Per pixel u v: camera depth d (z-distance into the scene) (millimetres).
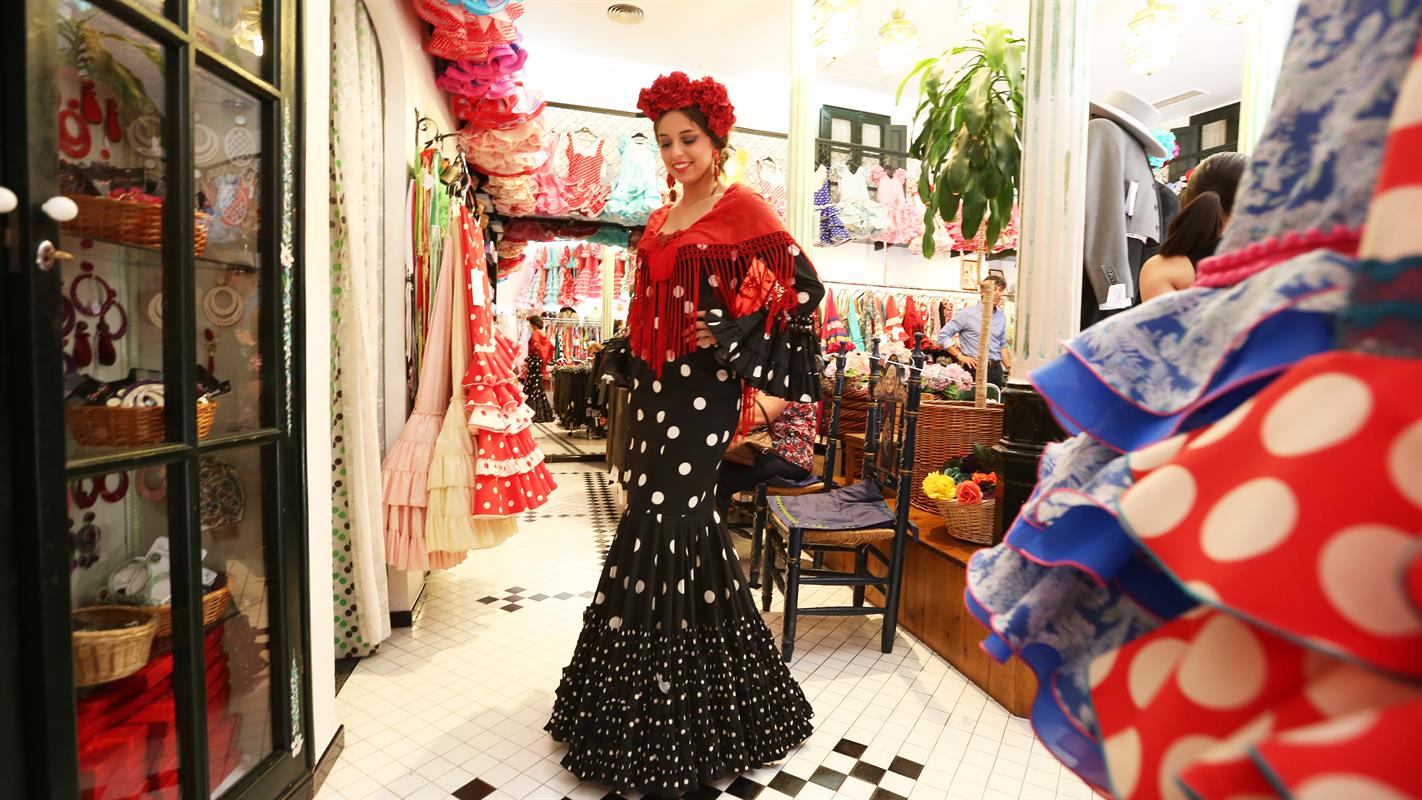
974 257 5410
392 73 2400
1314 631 318
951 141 2949
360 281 2031
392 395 2471
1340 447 334
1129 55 3430
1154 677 433
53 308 786
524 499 2352
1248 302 477
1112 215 2402
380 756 1592
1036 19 2021
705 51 4664
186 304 1000
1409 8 410
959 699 1920
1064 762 562
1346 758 287
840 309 5297
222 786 1170
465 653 2166
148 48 937
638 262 1650
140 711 986
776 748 1532
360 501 2043
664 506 1533
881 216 5047
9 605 771
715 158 1593
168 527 1012
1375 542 313
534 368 8508
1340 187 440
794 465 2857
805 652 2234
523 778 1517
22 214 752
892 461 2469
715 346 1538
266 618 1295
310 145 1434
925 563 2326
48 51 771
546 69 4875
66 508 810
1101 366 564
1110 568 498
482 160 3668
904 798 1471
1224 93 4855
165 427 996
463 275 2336
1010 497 2049
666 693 1445
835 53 3396
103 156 896
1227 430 408
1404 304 330
